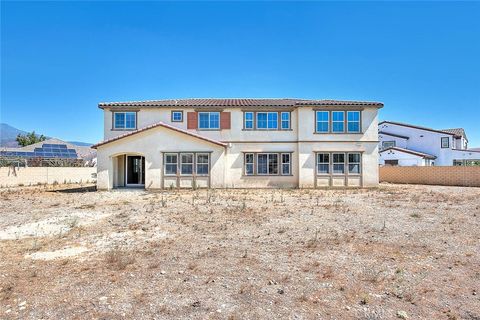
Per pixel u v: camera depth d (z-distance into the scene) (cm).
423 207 1433
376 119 2409
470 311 498
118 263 697
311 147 2384
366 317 482
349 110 2409
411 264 697
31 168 2858
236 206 1451
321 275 638
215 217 1199
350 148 2391
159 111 2403
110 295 548
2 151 4184
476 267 679
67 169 3173
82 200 1689
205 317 479
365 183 2383
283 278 623
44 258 737
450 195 1905
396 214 1259
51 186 2675
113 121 2384
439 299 538
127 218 1180
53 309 500
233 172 2394
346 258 737
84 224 1086
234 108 2416
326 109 2400
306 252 782
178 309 502
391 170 3080
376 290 571
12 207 1448
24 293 555
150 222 1112
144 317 478
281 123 2439
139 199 1717
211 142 2255
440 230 994
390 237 914
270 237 920
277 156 2425
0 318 473
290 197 1809
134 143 2233
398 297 545
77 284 593
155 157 2236
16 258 737
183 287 581
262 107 2414
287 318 478
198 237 920
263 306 513
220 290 570
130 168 2417
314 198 1769
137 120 2398
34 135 6800
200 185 2258
